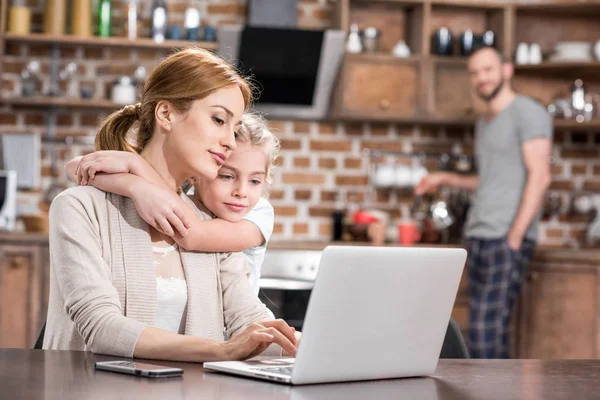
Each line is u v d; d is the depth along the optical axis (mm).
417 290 1625
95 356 1756
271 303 3770
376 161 5965
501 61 5035
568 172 6043
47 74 5648
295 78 5562
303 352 1487
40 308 5012
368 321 1562
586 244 6008
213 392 1393
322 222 5914
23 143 5480
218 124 2000
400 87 5641
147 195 1972
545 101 5957
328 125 5918
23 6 5434
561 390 1539
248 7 5648
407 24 5957
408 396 1443
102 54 5691
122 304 1954
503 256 4980
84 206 1955
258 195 2232
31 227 5312
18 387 1378
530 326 5340
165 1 5621
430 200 5910
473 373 1744
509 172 5012
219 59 2061
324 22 5887
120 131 2170
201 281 2064
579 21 6062
